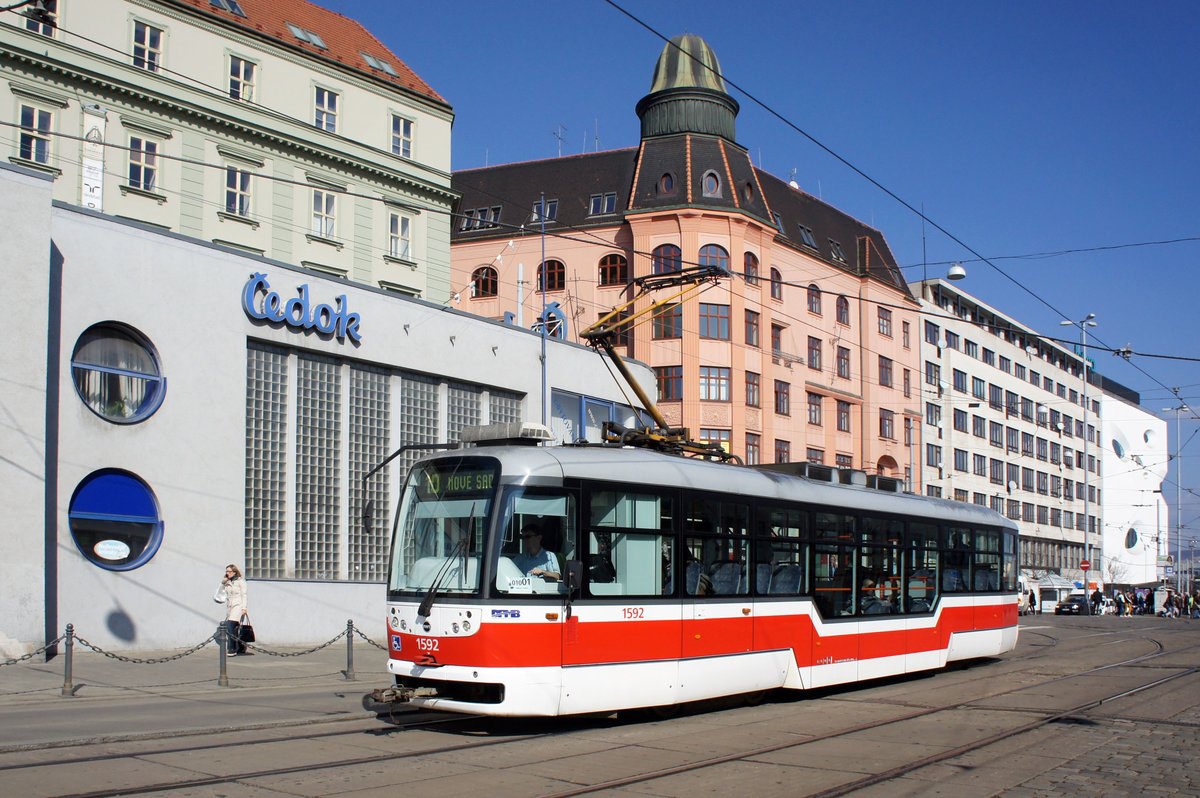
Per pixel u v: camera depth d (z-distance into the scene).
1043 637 34.59
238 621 21.36
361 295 25.88
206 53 36.00
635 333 51.09
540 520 12.59
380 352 26.28
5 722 12.80
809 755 11.62
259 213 37.06
